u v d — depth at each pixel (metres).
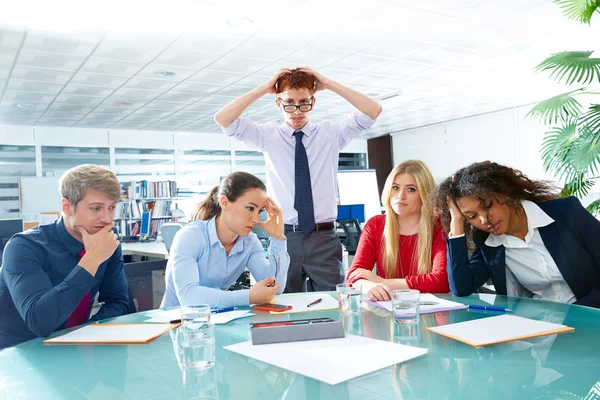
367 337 1.13
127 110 8.09
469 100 8.80
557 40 5.64
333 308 1.51
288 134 2.52
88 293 1.64
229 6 4.27
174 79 6.38
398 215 2.12
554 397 0.72
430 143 11.46
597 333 1.09
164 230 4.64
